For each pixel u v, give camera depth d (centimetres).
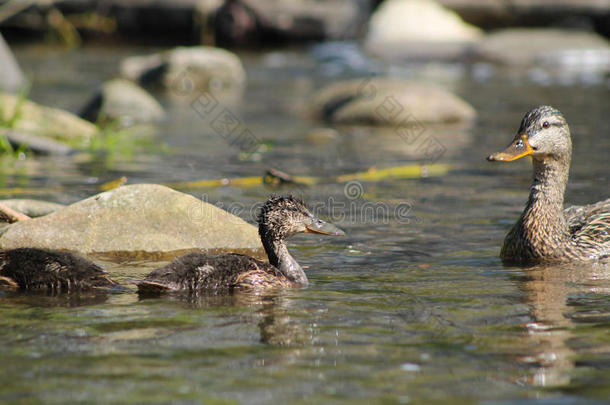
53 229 1152
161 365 684
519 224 1109
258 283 934
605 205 1189
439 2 4350
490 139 2195
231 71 3306
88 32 4572
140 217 1174
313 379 656
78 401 611
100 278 936
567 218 1191
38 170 1711
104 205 1188
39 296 895
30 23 4491
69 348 723
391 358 703
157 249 1131
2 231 1163
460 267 1048
